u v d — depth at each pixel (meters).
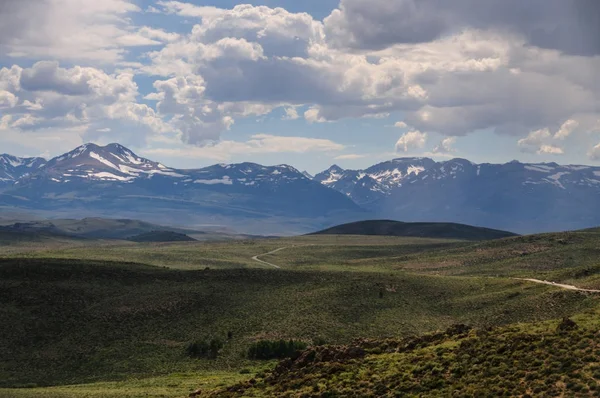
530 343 54.81
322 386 58.44
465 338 62.97
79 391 82.25
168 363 106.88
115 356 112.50
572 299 108.75
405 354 62.69
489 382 50.06
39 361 111.94
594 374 46.53
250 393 62.84
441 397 49.78
